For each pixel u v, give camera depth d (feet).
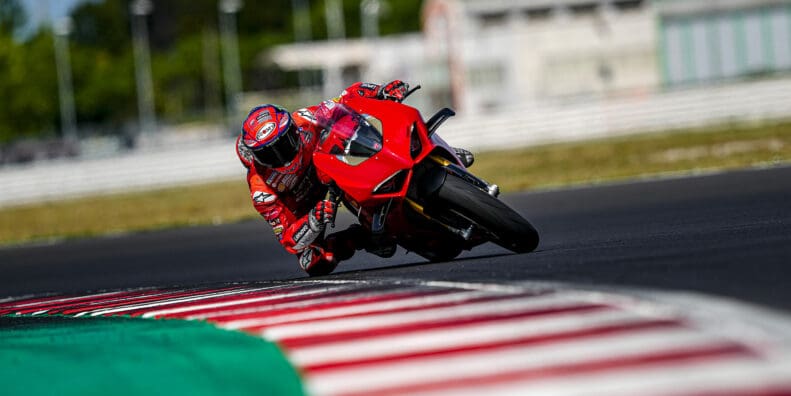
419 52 430.20
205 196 261.85
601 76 408.87
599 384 38.86
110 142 499.51
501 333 48.93
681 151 228.43
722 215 108.37
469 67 409.90
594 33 408.67
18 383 52.95
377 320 56.90
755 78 365.20
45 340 67.92
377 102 82.79
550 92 408.67
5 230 242.17
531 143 318.04
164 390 47.29
